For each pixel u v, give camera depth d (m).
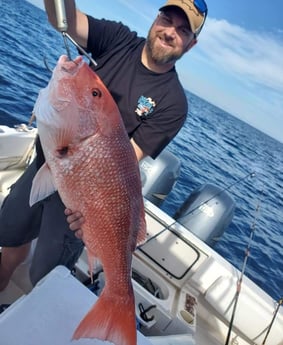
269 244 9.23
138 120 2.20
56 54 16.39
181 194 9.62
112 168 1.43
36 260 2.23
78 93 1.39
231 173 15.70
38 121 1.40
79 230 1.45
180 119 2.29
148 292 3.00
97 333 1.29
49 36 20.95
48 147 1.40
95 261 1.46
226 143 25.36
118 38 2.21
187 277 3.41
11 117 8.10
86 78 1.41
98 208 1.43
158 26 2.08
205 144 20.80
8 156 3.61
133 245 1.49
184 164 13.78
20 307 1.53
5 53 13.02
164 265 3.46
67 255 2.20
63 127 1.38
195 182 11.88
